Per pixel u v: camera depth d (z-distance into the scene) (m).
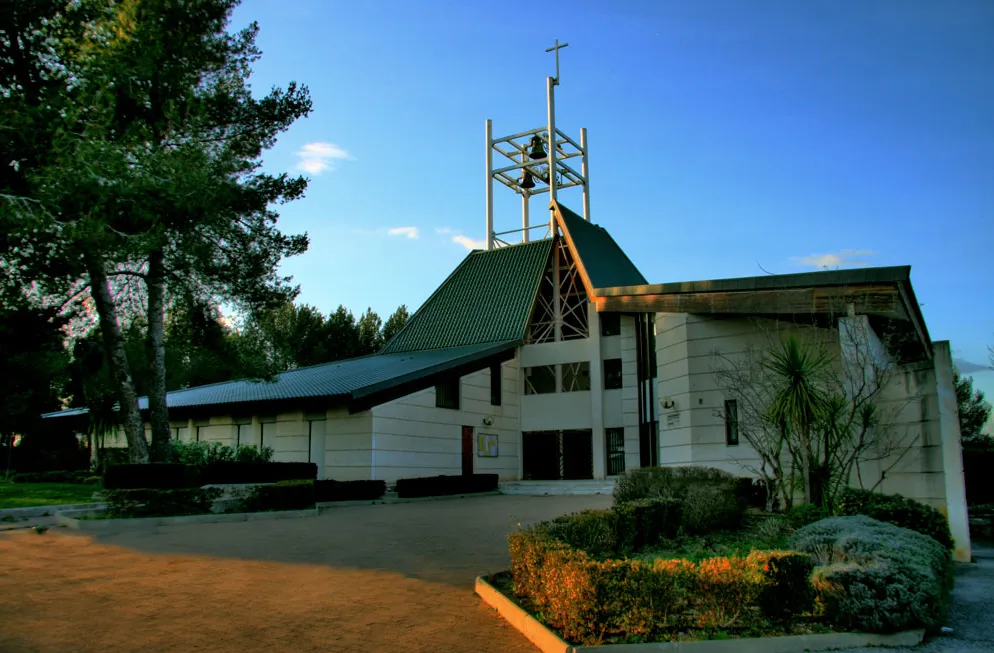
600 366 31.66
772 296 16.14
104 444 34.06
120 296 21.91
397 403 26.03
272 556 10.98
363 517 16.98
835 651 6.43
